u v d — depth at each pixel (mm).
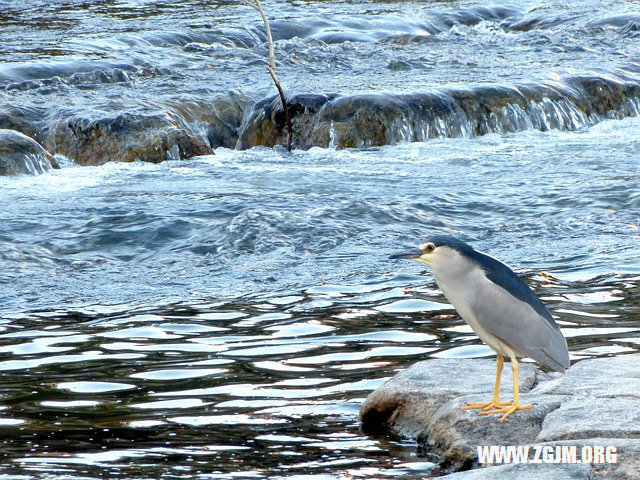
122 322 11766
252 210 15914
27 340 11117
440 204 17250
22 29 31891
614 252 14461
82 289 13258
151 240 15445
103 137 21547
